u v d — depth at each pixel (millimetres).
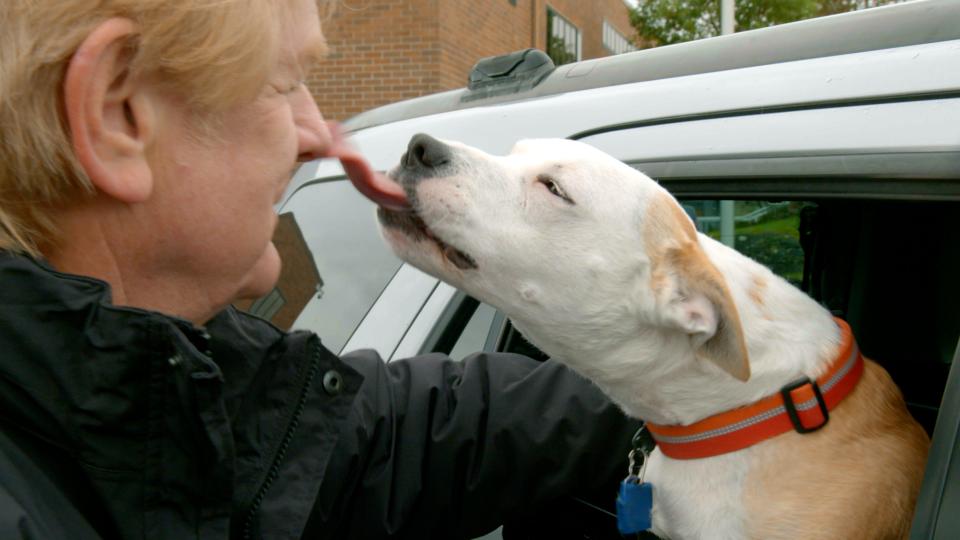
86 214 929
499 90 2367
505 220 1865
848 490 1680
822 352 1827
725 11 8305
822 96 1582
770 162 1571
